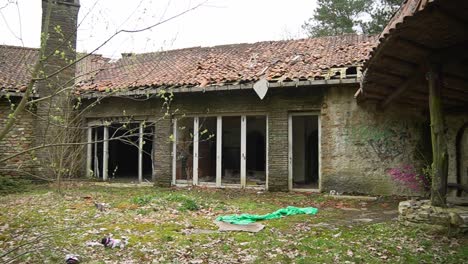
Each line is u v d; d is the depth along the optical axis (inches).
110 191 506.9
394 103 456.8
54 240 248.5
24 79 608.1
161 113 576.1
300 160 629.9
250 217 330.6
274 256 222.4
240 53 666.8
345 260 212.4
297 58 571.8
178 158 580.4
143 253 229.6
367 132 484.4
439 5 196.2
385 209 383.9
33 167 532.7
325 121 500.4
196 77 566.3
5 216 327.9
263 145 658.8
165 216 336.2
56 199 419.8
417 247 232.2
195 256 224.7
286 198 456.8
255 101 530.9
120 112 600.1
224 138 667.4
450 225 254.8
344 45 603.8
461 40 249.9
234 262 213.8
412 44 255.9
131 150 766.5
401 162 473.1
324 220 325.4
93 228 287.9
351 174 487.2
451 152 470.3
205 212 362.0
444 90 371.6
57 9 516.7
